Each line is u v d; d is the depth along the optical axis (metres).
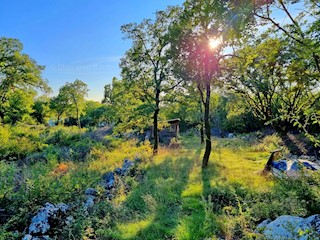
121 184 8.22
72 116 43.69
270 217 4.56
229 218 4.71
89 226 5.17
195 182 7.96
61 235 5.06
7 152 14.28
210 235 4.31
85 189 7.84
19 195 6.02
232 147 16.92
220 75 10.47
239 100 14.83
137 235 4.84
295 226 3.44
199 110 19.67
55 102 43.84
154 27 13.23
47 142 20.58
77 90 38.09
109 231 4.95
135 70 13.84
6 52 24.17
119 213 5.99
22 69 25.08
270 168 8.48
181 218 5.18
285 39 3.69
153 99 14.45
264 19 3.41
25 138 18.12
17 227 5.25
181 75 10.68
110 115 15.57
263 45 4.44
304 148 10.27
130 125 15.77
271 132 19.44
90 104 52.34
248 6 3.09
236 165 10.65
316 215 3.59
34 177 7.44
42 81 26.67
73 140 21.27
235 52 9.16
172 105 14.96
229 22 3.32
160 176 8.98
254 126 25.83
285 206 4.54
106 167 11.34
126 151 15.60
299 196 4.25
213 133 28.30
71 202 6.58
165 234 4.76
